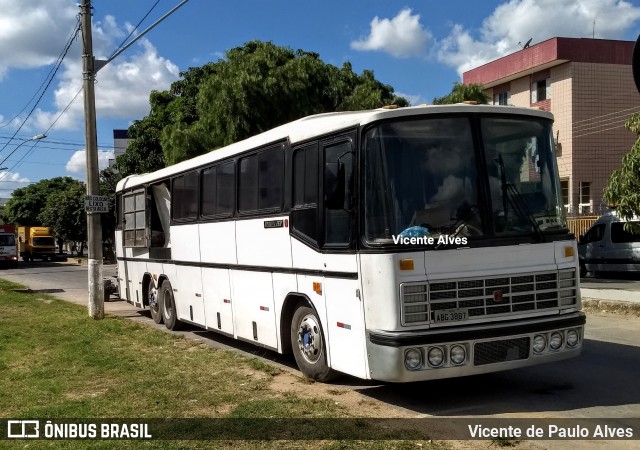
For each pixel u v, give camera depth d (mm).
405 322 5766
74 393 7203
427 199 6059
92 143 14164
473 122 6363
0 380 7938
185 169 11117
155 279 12867
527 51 27953
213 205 9984
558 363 8141
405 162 6105
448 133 6277
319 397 6629
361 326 6160
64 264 50688
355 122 6320
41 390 7340
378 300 5906
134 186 13984
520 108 6621
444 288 5887
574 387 6957
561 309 6402
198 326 11398
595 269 21344
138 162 30703
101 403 6637
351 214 6309
